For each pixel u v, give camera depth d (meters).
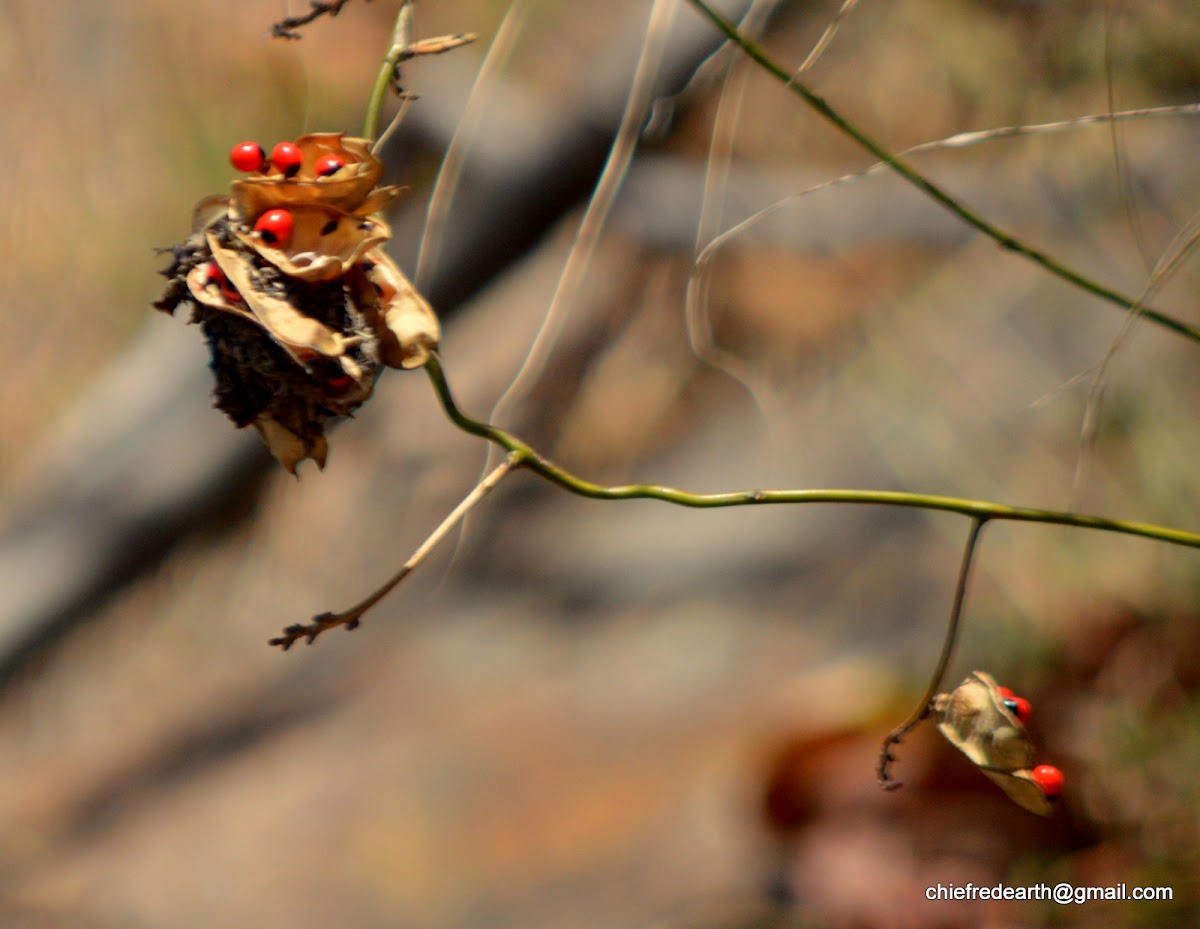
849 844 2.53
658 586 3.68
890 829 2.51
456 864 3.05
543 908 2.82
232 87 3.79
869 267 3.60
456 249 3.26
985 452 3.27
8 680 3.84
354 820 3.26
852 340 3.59
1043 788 2.02
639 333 3.85
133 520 3.77
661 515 3.84
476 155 3.24
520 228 3.26
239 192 1.97
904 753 2.59
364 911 2.97
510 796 3.18
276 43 3.69
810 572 3.46
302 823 3.32
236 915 3.09
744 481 3.69
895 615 3.19
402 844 3.16
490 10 3.48
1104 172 3.31
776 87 3.49
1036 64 3.34
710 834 2.81
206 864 3.28
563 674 3.55
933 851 2.43
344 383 1.97
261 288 1.97
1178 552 2.80
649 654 3.48
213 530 3.85
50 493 3.85
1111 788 2.45
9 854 3.47
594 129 3.18
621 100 3.16
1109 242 3.29
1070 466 3.10
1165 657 2.62
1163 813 2.37
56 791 3.67
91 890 3.29
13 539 3.84
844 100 3.52
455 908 2.93
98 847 3.45
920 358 3.48
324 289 1.97
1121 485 2.99
